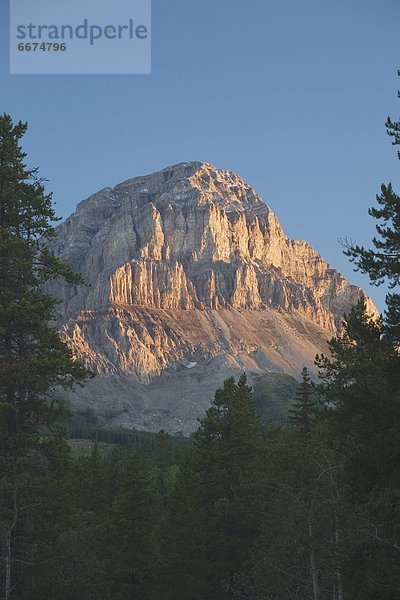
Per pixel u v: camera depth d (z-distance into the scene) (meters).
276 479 75.69
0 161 84.50
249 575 88.88
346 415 63.97
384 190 62.56
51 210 84.88
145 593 116.56
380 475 55.75
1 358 77.12
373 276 62.34
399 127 62.97
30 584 76.19
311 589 78.56
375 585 53.41
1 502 73.19
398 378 59.09
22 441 77.62
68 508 82.69
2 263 81.50
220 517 109.56
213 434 123.88
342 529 62.84
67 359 78.12
